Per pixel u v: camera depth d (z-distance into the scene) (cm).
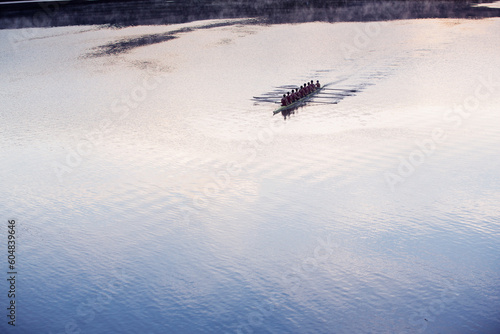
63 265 2655
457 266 2505
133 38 9156
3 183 3656
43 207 3281
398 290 2358
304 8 11456
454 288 2353
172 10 11562
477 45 7619
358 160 3747
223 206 3177
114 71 7050
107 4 12212
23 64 7581
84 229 2998
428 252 2622
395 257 2597
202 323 2214
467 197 3136
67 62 7638
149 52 8144
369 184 3362
